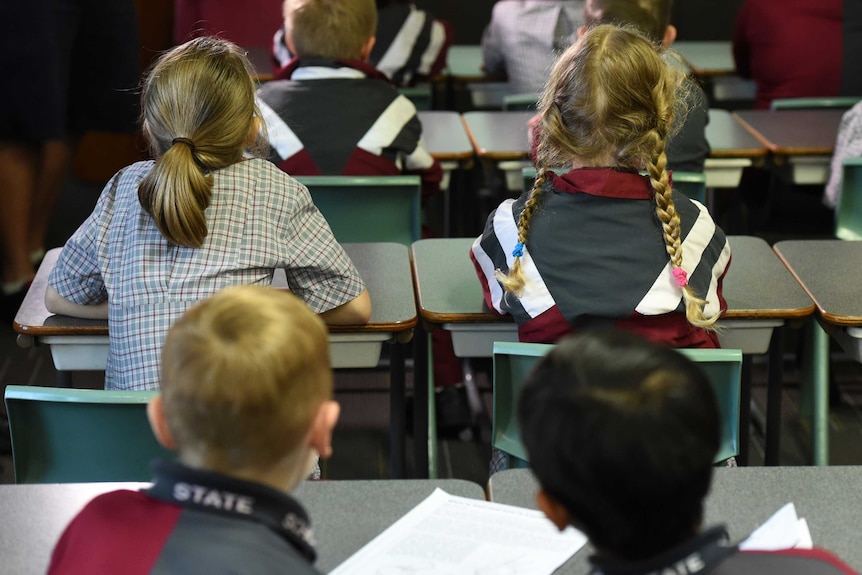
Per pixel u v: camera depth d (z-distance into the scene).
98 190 8.85
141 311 3.36
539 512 2.57
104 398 2.88
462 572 2.34
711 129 6.36
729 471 2.74
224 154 3.43
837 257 4.28
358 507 2.61
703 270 3.39
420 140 5.50
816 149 5.99
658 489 1.51
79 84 6.96
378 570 2.35
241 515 1.74
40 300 3.93
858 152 5.51
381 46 7.74
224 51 3.49
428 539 2.46
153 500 1.79
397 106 5.37
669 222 3.32
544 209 3.46
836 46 7.57
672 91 3.44
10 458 5.14
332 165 5.25
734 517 2.56
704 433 1.54
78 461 3.03
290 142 5.24
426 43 7.85
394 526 2.51
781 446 5.37
